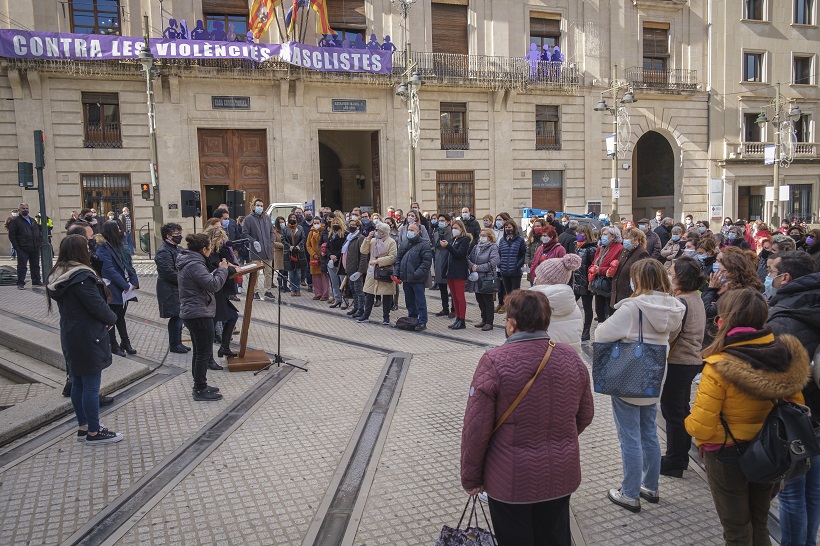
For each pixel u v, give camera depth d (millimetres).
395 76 25156
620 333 4195
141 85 22625
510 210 27641
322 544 3994
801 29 32219
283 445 5598
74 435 5824
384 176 25828
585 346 9391
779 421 3037
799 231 11867
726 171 31094
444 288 12344
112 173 22547
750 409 3139
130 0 22531
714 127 30938
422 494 4664
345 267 12055
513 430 2938
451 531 3047
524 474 2893
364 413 6438
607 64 28828
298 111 24422
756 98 31500
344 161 28953
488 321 10812
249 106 23891
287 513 4379
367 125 25453
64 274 5363
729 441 3203
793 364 3078
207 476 4965
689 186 30812
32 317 10680
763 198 32281
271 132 24188
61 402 6430
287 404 6730
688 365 4738
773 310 4023
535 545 3084
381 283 11188
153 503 4500
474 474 2971
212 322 6902
